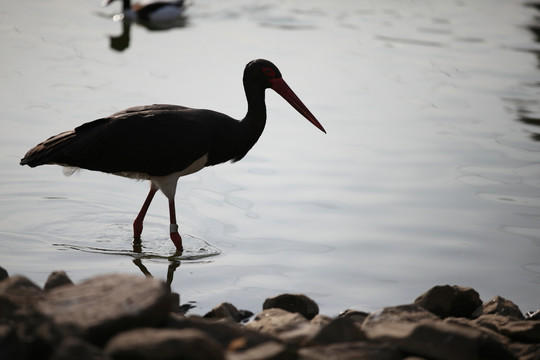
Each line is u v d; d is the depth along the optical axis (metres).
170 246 11.85
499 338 8.84
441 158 15.62
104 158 11.53
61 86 18.89
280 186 14.19
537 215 13.15
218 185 14.24
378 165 15.22
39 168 14.61
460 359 7.70
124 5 26.48
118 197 13.70
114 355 6.41
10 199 13.26
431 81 20.44
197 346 6.39
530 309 10.23
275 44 23.39
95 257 11.35
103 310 7.02
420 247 11.94
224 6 28.11
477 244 12.08
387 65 21.67
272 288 10.57
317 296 10.39
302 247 11.86
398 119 17.78
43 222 12.47
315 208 13.26
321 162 15.31
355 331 7.86
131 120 11.60
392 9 28.19
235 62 21.50
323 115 17.91
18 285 7.43
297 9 27.89
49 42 22.73
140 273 10.89
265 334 7.69
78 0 28.39
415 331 7.89
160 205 13.40
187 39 23.89
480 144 16.38
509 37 24.67
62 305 7.11
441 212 13.19
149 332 6.59
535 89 19.88
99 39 23.53
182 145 11.70
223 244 11.95
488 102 18.97
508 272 11.25
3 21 24.70
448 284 10.50
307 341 7.71
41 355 6.53
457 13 27.69
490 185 14.35
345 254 11.66
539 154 15.88
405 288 10.69
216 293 10.36
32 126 16.25
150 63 21.19
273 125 17.42
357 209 13.23
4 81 19.06
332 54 22.52
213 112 12.29
